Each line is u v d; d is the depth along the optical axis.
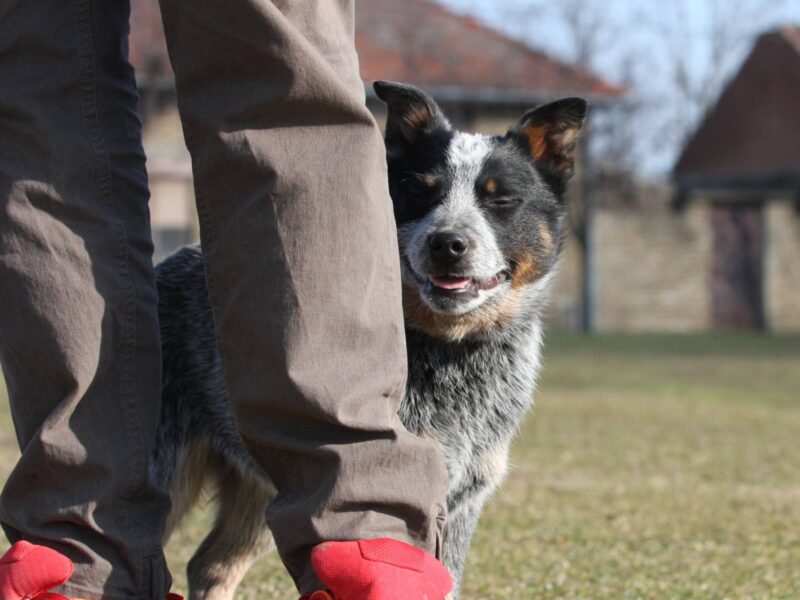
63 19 2.81
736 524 5.76
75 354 2.67
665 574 4.62
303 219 2.58
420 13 27.52
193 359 3.76
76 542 2.64
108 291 2.74
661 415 10.99
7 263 2.69
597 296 28.11
